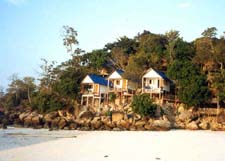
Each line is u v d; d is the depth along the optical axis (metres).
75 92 75.62
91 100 75.12
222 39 71.50
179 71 66.00
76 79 77.44
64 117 68.06
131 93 71.06
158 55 74.62
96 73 82.94
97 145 31.66
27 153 25.70
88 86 76.00
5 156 23.95
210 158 23.30
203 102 63.00
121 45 87.31
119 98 71.38
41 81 88.56
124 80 72.88
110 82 74.50
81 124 63.41
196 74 65.19
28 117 71.19
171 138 38.81
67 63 85.94
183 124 59.81
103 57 83.38
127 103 67.56
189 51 72.44
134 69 72.12
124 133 49.03
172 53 72.81
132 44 86.88
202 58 68.25
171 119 61.44
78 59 86.38
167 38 83.56
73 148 29.16
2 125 67.38
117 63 83.62
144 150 27.56
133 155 24.59
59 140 37.41
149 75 68.50
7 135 46.78
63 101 73.56
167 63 73.31
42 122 69.31
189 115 60.81
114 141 35.53
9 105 90.56
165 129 56.31
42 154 25.17
